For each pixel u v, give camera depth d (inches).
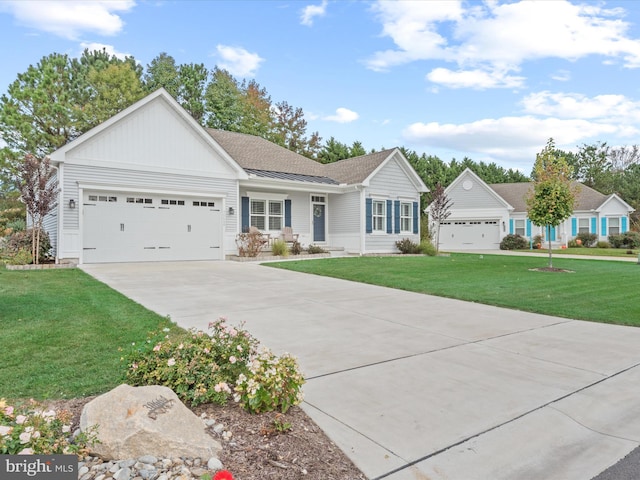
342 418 143.4
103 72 1121.4
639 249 1145.4
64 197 537.0
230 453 116.5
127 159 582.9
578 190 614.2
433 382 177.0
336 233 848.3
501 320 294.0
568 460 122.7
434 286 429.7
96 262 565.6
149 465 106.9
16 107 987.9
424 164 1531.7
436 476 113.0
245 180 692.1
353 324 270.8
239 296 352.8
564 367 200.2
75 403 140.9
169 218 623.8
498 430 138.4
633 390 174.6
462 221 1328.7
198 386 140.7
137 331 227.6
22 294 323.0
